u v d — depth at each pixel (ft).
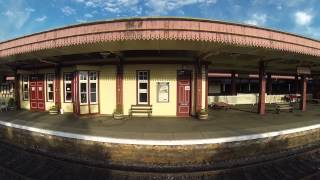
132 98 46.91
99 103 48.55
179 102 46.75
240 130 34.78
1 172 29.89
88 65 46.98
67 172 27.86
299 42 42.29
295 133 36.55
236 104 70.69
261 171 28.02
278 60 51.67
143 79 46.80
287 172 28.76
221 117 46.80
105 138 29.89
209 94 70.90
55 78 52.34
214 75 69.31
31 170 29.63
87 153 30.78
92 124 38.93
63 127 36.55
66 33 36.29
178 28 32.37
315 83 94.84
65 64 51.11
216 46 36.70
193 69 46.65
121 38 32.76
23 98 60.44
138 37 32.37
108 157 29.76
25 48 41.81
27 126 37.50
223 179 26.37
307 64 59.72
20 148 36.50
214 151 29.43
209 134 32.07
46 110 55.36
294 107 67.51
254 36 36.32
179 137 30.42
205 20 32.91
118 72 46.57
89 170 27.63
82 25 34.83
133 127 36.52
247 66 64.49
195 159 28.94
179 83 46.68
